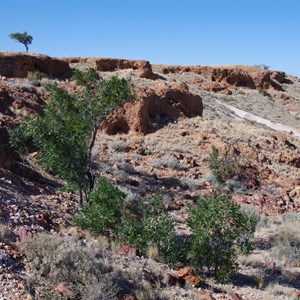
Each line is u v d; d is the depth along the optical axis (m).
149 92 29.33
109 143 23.48
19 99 23.53
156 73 66.75
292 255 12.34
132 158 22.23
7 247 7.41
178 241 11.05
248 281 9.99
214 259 9.68
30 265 7.15
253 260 11.53
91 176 13.45
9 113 21.62
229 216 9.70
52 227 9.93
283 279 10.47
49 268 7.18
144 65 57.22
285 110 66.75
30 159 17.00
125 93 14.26
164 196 17.02
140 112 26.25
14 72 34.28
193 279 8.92
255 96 69.62
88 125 13.84
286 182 22.59
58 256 7.37
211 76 73.62
